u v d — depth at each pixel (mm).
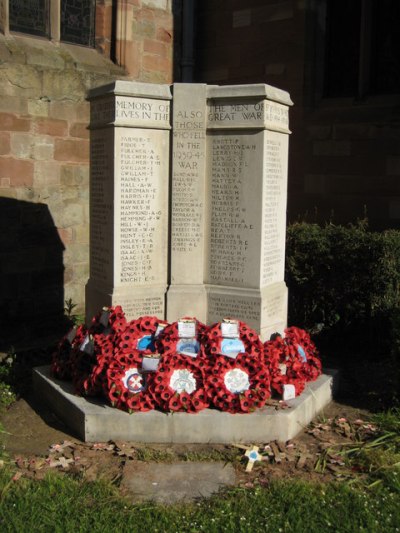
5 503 3283
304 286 6492
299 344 4867
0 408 4633
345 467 3758
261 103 4602
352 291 6258
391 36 7688
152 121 4762
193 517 3172
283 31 8305
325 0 8031
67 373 4668
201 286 4973
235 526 3098
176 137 4809
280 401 4301
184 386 4164
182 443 4062
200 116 4781
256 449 3852
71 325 7234
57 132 7344
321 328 6543
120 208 4746
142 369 4234
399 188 7387
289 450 3949
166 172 4879
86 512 3209
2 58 6832
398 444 3996
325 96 8219
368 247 6090
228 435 4062
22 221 7117
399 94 7609
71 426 4270
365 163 7617
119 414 4055
